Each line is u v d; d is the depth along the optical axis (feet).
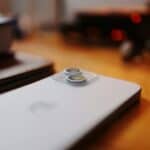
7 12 3.17
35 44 2.48
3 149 0.38
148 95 0.64
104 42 2.54
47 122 0.44
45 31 3.04
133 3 2.60
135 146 0.44
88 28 2.59
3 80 0.67
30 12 3.17
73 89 0.56
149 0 2.42
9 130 0.42
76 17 2.62
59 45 2.47
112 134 0.46
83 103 0.50
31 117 0.46
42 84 0.58
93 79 0.61
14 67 0.76
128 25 2.32
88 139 0.43
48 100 0.51
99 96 0.53
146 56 2.03
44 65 0.79
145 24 2.16
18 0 3.21
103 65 1.79
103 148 0.43
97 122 0.45
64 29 2.67
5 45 0.90
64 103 0.50
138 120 0.51
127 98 0.53
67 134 0.41
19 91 0.55
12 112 0.47
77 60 1.91
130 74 1.55
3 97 0.53
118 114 0.51
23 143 0.39
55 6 3.15
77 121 0.45
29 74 0.73
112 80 0.61
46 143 0.39
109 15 2.42
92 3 2.88
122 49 2.00
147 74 1.55
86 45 2.47
